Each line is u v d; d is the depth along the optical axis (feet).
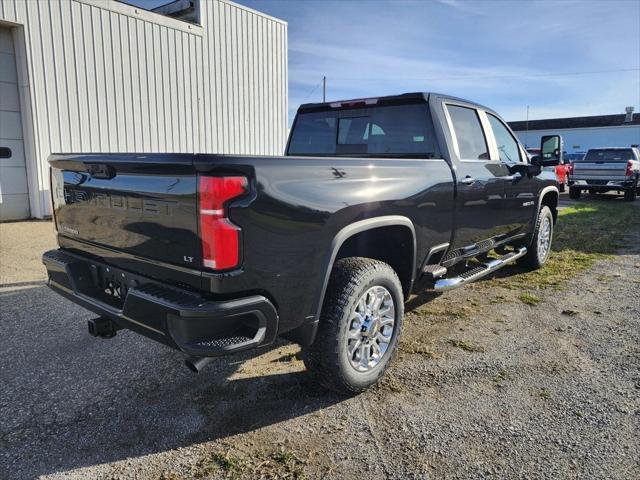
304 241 8.39
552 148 16.65
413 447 8.36
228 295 7.57
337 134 15.10
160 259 8.23
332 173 9.00
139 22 35.14
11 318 14.23
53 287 10.78
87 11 31.96
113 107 34.12
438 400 9.91
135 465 7.90
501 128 16.93
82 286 10.12
